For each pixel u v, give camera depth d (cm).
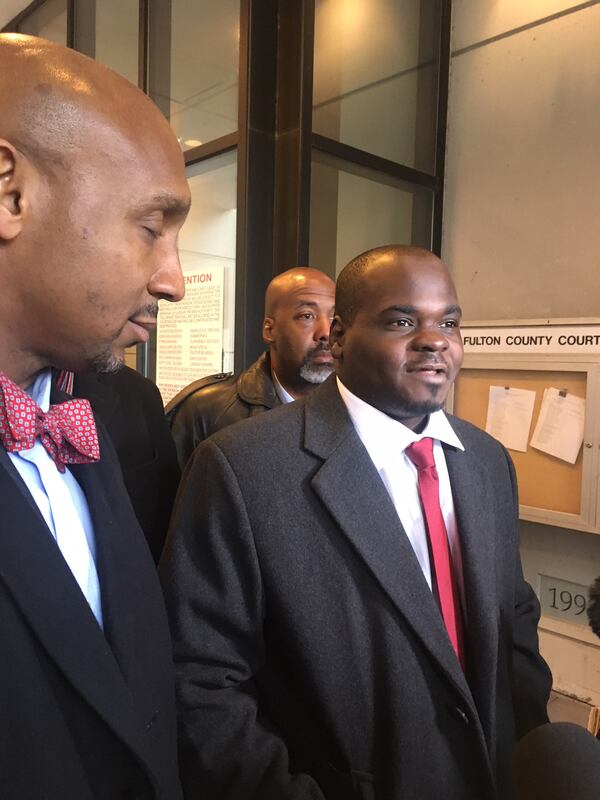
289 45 237
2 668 40
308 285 170
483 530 90
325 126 243
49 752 42
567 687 224
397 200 266
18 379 49
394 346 82
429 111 272
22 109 40
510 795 83
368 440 86
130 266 45
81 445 53
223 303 281
